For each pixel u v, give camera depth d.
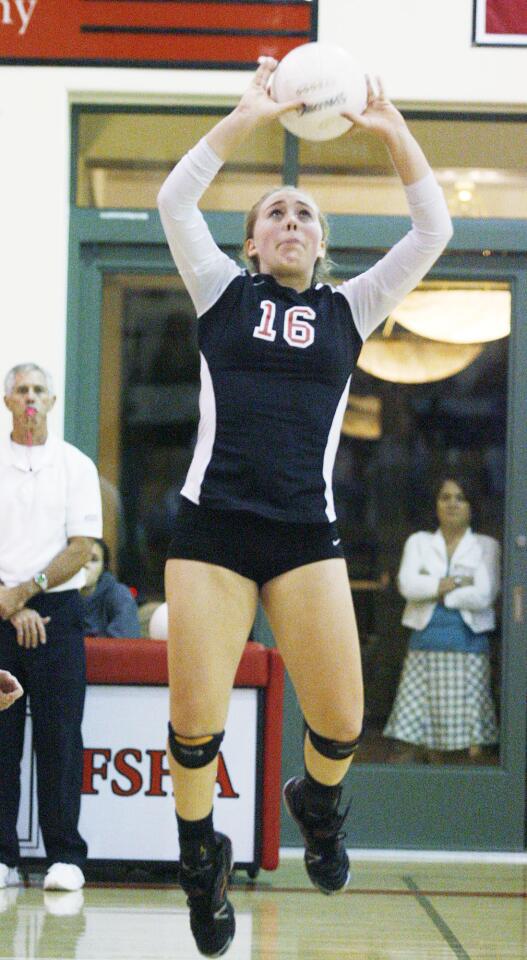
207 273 5.52
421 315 11.45
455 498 11.39
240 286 5.54
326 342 5.50
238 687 9.29
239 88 11.06
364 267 11.38
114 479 11.39
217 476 5.40
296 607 5.41
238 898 8.81
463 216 11.33
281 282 5.66
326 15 11.02
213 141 5.41
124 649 9.29
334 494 11.41
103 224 11.30
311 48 5.48
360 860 10.59
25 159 11.06
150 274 11.41
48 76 11.07
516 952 7.42
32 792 9.40
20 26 11.07
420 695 11.29
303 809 5.91
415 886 9.45
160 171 11.34
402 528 11.39
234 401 5.41
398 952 7.36
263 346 5.44
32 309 11.04
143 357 11.42
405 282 5.68
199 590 5.35
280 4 11.04
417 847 11.09
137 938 7.57
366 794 11.15
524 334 11.34
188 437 11.41
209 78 11.06
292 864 10.20
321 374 5.49
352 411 11.44
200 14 11.07
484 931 7.95
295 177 11.30
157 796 9.30
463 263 11.38
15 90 11.07
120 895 8.80
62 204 11.12
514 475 11.28
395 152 5.52
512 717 11.16
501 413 11.41
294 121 5.46
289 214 5.65
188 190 5.43
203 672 5.32
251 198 11.31
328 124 5.45
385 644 11.34
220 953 5.77
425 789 11.13
